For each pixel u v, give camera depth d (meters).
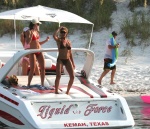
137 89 27.41
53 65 22.75
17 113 17.70
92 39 39.75
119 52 37.19
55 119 17.80
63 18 26.44
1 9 45.31
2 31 41.78
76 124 17.53
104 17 42.34
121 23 41.84
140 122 20.25
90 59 20.53
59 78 18.80
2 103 18.44
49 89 19.34
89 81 20.70
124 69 32.56
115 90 27.17
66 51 18.81
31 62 19.72
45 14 26.28
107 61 27.98
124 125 17.97
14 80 19.73
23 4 45.94
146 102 24.34
